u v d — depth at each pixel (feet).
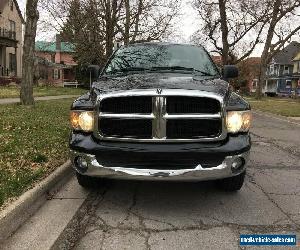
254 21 109.29
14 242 13.20
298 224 15.14
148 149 15.21
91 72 21.31
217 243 13.39
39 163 21.31
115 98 15.60
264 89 250.78
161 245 13.17
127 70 20.79
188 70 20.54
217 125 15.61
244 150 15.76
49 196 17.83
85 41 54.65
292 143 34.58
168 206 16.89
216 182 19.36
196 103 15.55
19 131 29.71
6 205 14.67
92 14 53.21
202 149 15.28
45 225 14.64
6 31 144.77
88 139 15.88
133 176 15.17
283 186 20.20
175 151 15.15
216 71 20.92
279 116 62.75
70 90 124.26
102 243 13.28
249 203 17.39
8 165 20.06
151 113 15.47
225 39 105.40
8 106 47.14
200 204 17.17
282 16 117.29
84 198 17.71
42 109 47.01
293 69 227.40
